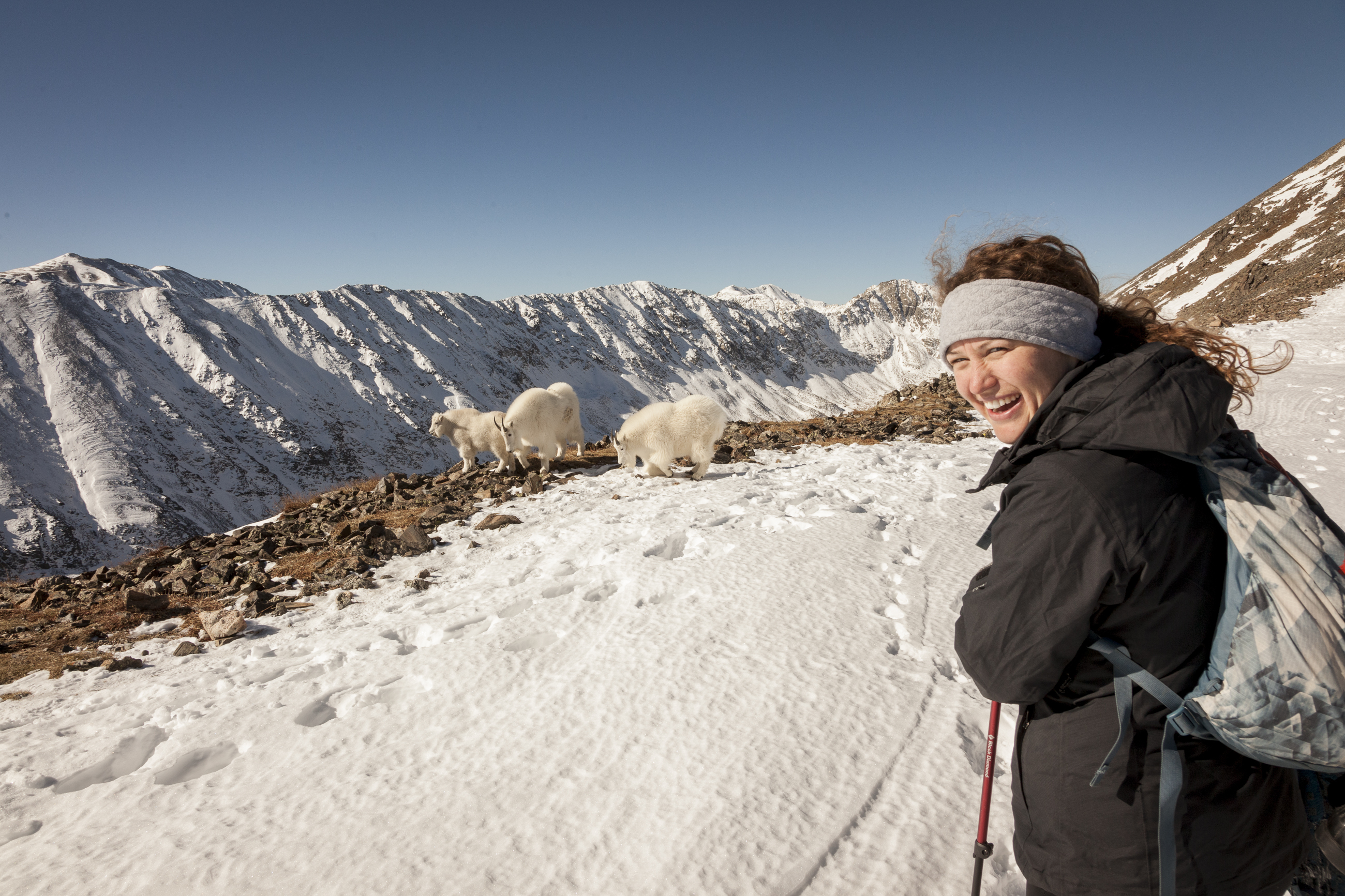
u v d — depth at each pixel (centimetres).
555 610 570
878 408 1678
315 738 423
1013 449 169
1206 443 134
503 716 425
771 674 438
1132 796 154
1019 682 156
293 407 16088
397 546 827
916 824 312
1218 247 6506
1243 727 137
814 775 346
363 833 330
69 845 339
